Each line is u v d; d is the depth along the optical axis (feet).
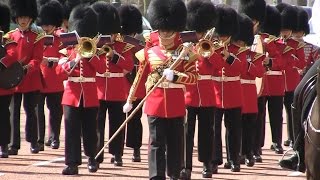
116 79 169.89
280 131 197.36
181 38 138.21
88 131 158.20
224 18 163.94
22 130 223.71
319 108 111.14
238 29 166.91
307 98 119.44
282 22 206.39
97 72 160.15
